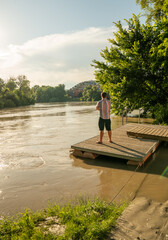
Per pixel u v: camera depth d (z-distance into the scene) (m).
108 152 5.99
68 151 7.52
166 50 9.85
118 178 4.86
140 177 4.90
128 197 3.80
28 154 7.16
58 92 141.25
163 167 5.64
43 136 10.61
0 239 2.45
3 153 7.30
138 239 2.33
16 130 12.90
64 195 3.97
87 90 123.50
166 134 7.44
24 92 84.19
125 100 13.26
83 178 4.90
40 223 2.83
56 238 2.39
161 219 2.80
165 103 12.59
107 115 6.79
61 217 2.94
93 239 2.34
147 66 12.20
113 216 2.87
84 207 3.22
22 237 2.42
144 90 12.52
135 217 2.87
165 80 11.79
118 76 12.37
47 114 26.11
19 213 3.32
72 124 15.18
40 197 3.91
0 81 70.25
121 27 12.62
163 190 4.09
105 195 3.93
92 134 10.92
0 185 4.53
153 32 11.75
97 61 13.20
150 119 17.30
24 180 4.81
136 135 7.73
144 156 5.58
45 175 5.13
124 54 13.12
